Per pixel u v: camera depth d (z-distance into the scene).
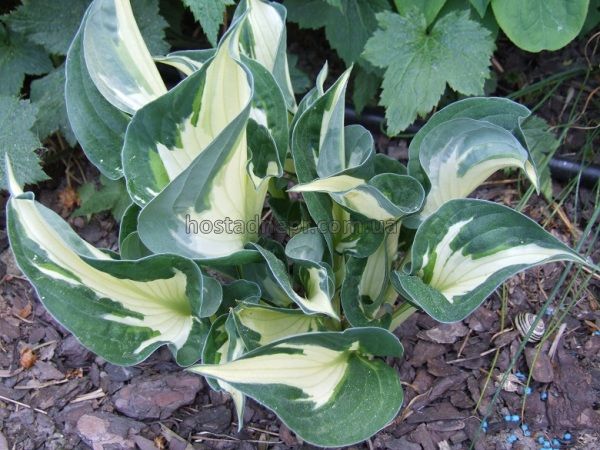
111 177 0.35
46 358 0.42
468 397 0.41
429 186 0.35
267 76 0.35
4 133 0.44
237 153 0.31
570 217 0.50
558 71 0.56
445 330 0.43
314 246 0.35
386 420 0.32
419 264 0.34
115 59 0.35
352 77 0.57
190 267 0.32
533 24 0.45
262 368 0.31
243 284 0.36
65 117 0.47
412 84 0.45
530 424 0.40
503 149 0.34
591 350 0.43
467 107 0.36
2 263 0.47
